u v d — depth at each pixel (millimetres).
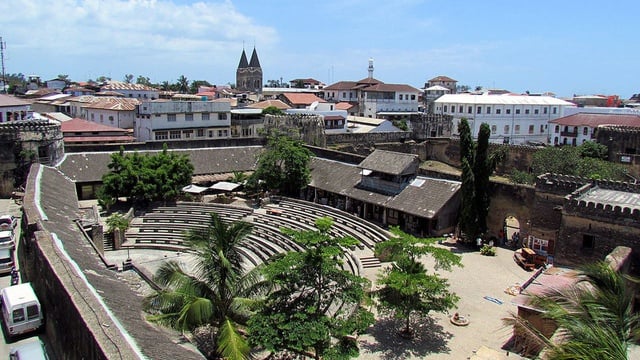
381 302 32469
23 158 63531
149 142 72688
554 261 42812
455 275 42812
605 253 39656
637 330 18125
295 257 27906
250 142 80250
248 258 48281
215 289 28391
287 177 65250
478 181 50562
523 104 125375
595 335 16625
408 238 33938
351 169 65875
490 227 53031
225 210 60656
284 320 26188
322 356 26047
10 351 27969
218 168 73000
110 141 87125
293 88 197000
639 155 75375
